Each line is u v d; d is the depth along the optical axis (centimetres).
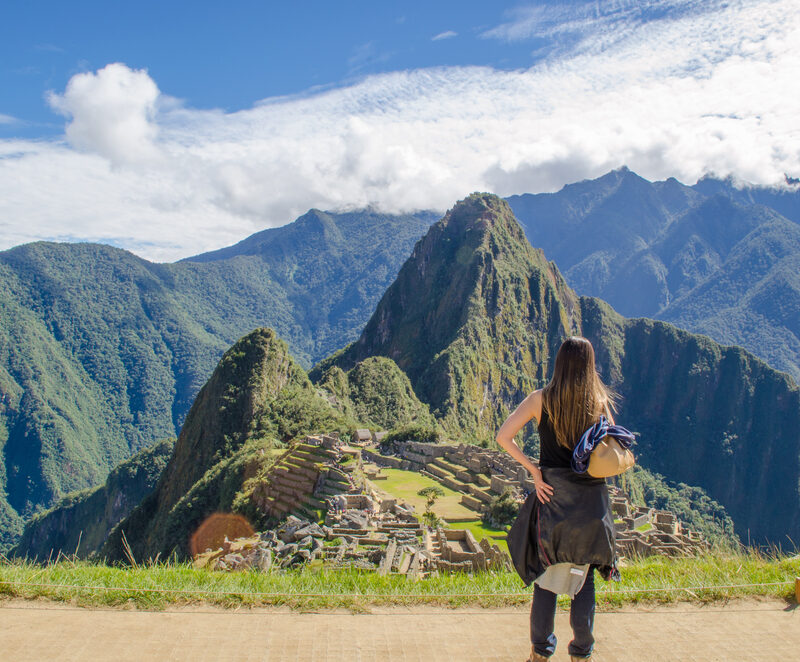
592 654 546
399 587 714
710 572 758
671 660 536
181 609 631
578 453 469
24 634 554
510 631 591
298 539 3075
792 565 759
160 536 7025
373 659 526
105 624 584
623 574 816
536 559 502
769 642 571
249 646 545
